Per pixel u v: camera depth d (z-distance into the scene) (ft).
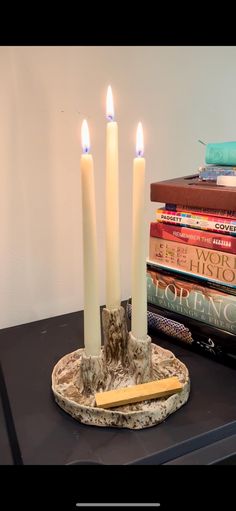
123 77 2.31
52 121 2.18
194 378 1.76
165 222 1.92
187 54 2.43
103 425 1.47
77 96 2.21
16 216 2.23
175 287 1.92
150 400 1.53
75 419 1.51
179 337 1.96
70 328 2.26
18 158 2.15
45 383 1.75
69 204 2.36
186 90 2.51
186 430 1.45
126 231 2.60
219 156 1.85
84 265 1.48
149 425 1.46
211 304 1.80
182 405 1.58
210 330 1.83
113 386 1.59
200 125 2.64
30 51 2.03
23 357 1.96
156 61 2.37
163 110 2.48
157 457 1.35
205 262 1.80
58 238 2.39
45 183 2.25
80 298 2.57
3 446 1.43
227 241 1.70
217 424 1.49
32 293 2.41
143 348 1.58
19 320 2.42
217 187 1.77
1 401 1.71
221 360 1.84
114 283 1.62
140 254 1.52
